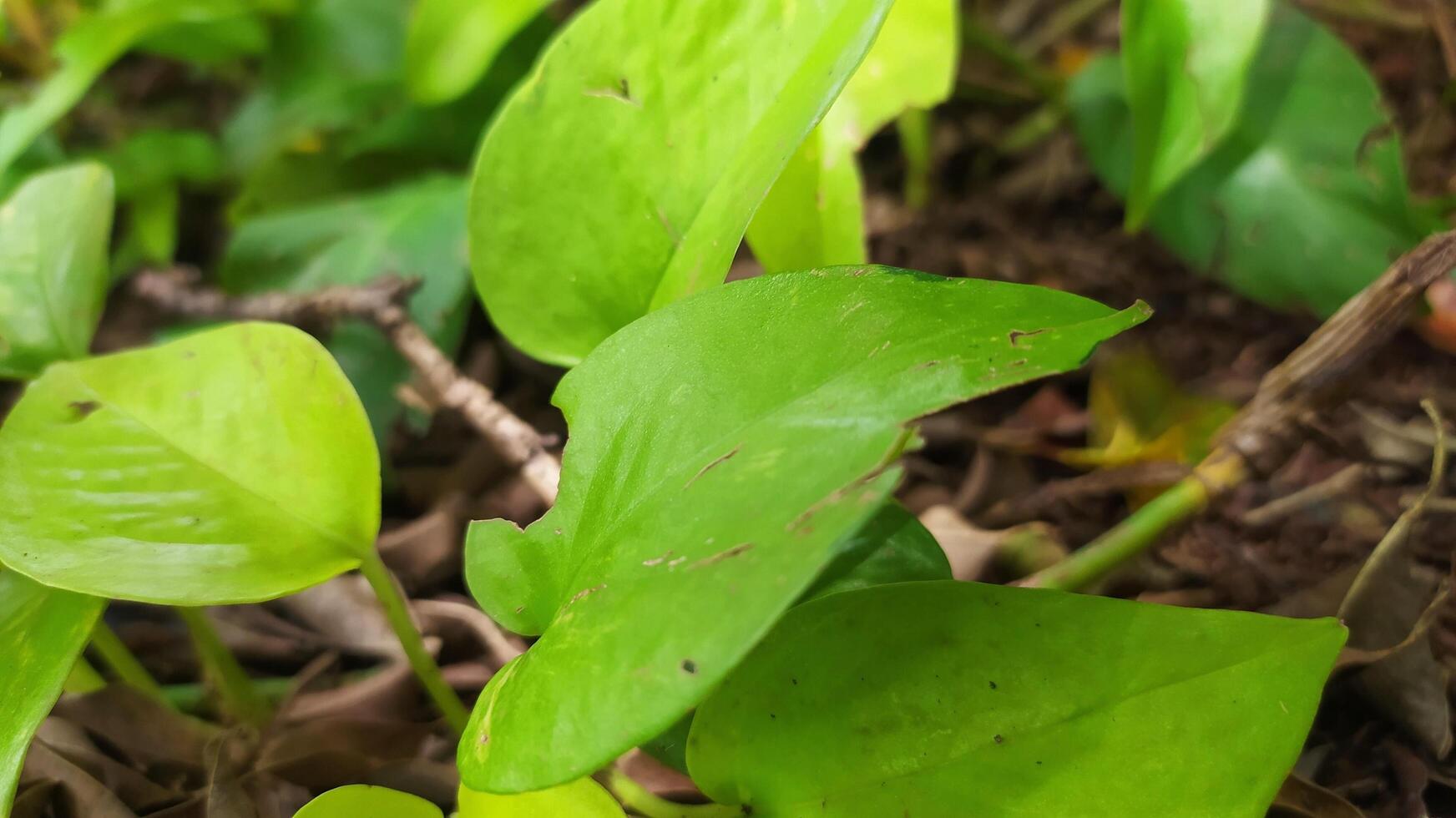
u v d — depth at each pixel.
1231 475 0.64
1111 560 0.64
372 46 0.92
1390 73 0.90
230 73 1.04
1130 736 0.55
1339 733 0.63
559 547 0.56
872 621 0.56
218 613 0.69
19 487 0.59
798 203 0.65
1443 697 0.62
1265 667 0.55
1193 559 0.68
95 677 0.64
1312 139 0.74
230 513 0.59
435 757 0.64
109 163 0.90
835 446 0.52
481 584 0.56
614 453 0.56
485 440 0.74
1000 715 0.55
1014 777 0.55
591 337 0.62
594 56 0.61
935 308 0.54
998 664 0.55
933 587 0.56
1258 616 0.55
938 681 0.55
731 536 0.52
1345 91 0.74
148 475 0.59
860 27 0.57
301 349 0.61
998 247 0.85
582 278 0.62
